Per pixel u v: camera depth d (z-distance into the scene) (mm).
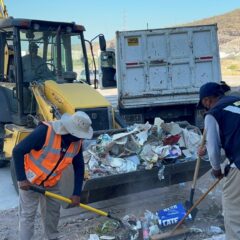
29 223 4645
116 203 6293
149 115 10852
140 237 5027
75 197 4602
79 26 8273
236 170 4098
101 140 5973
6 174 8297
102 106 7000
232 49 62062
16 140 7363
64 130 4371
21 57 7742
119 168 5582
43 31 7906
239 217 4145
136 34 10336
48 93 7395
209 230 5223
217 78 10711
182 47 10555
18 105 7820
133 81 10461
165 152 5766
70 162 4484
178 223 5070
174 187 6809
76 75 8086
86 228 5469
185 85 10648
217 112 4148
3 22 7797
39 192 4473
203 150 5266
